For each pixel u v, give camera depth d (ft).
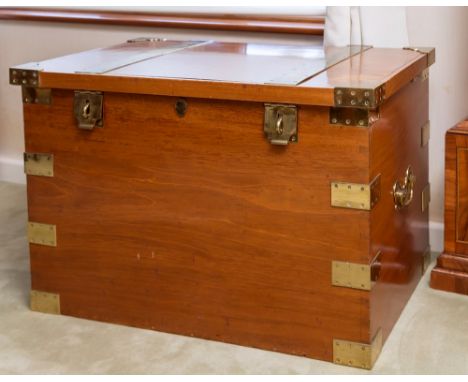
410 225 8.14
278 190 6.88
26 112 7.61
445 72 9.08
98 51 8.59
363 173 6.56
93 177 7.51
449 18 8.93
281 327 7.18
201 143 7.04
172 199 7.28
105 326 7.77
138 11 10.62
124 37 10.80
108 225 7.59
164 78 6.94
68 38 11.23
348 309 6.89
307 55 8.17
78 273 7.83
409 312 7.96
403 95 7.51
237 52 8.49
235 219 7.09
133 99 7.18
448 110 9.16
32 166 7.70
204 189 7.14
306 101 6.49
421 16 9.04
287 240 6.97
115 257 7.64
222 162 7.00
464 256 8.32
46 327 7.77
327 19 8.92
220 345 7.38
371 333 6.90
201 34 10.28
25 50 11.60
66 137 7.51
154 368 7.01
